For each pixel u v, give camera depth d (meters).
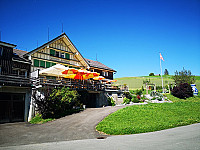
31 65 23.94
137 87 63.59
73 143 8.14
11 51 21.09
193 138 7.55
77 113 18.72
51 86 21.19
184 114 16.73
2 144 8.81
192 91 34.75
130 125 12.03
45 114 17.69
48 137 10.10
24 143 8.85
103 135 10.02
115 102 32.59
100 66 36.75
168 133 9.27
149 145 6.75
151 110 17.48
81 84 25.70
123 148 6.53
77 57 31.88
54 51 27.81
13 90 18.42
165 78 84.75
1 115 17.22
